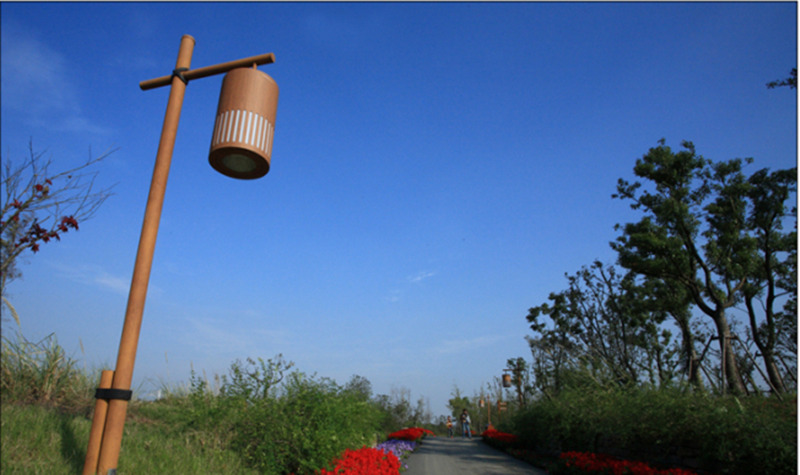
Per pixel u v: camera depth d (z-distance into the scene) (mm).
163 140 3455
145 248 3260
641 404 8984
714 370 11492
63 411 5941
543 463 11414
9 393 5910
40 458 4199
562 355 17859
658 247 14453
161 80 3637
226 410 7012
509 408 24188
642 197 15766
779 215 13555
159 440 6039
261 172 3588
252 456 6621
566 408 11984
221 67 3574
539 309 21688
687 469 7855
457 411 43188
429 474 10367
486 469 11203
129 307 3174
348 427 8875
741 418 7012
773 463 6188
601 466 8578
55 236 3557
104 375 3154
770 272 13547
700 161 15039
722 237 13961
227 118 3395
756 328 13531
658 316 18016
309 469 6914
